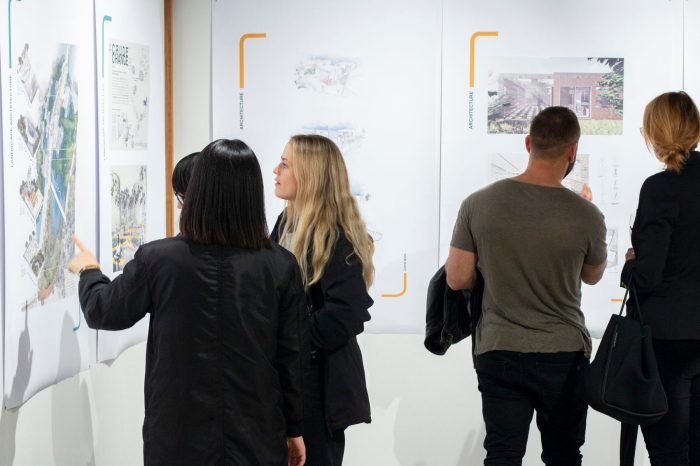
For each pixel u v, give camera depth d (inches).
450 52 148.9
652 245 114.3
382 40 149.2
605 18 148.1
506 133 149.6
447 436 156.4
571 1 148.0
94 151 118.1
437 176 150.5
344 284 104.2
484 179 150.3
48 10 102.4
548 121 115.1
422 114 149.9
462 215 120.0
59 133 106.1
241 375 87.8
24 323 97.0
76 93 111.3
